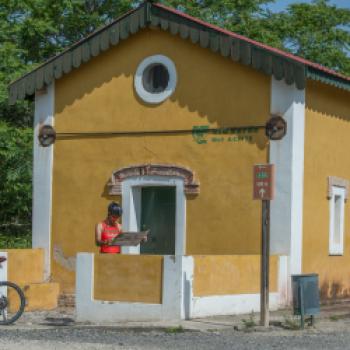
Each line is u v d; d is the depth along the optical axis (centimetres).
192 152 1789
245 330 1351
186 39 1809
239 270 1549
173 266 1446
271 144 1705
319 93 1775
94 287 1523
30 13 2981
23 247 2761
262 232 1404
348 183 1873
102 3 3150
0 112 2808
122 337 1280
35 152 1970
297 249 1691
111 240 1576
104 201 1880
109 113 1889
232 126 1750
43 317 1650
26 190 2658
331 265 1808
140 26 1833
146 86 1858
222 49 1733
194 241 1775
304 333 1334
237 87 1750
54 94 1953
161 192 1844
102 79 1902
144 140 1845
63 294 1905
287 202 1684
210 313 1486
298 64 1647
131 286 1488
